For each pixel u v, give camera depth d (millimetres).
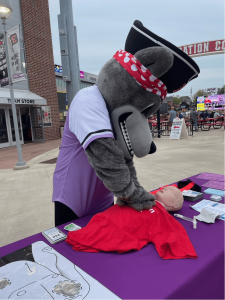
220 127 16422
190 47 11727
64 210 1506
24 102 11109
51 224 2896
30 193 4125
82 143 1093
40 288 923
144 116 1312
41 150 9648
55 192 1507
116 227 1240
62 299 865
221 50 11109
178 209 1595
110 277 990
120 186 1108
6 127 11461
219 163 5488
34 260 1118
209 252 1142
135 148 1282
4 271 1035
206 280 1048
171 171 5035
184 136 11008
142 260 1098
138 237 1245
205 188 2125
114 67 1178
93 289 911
